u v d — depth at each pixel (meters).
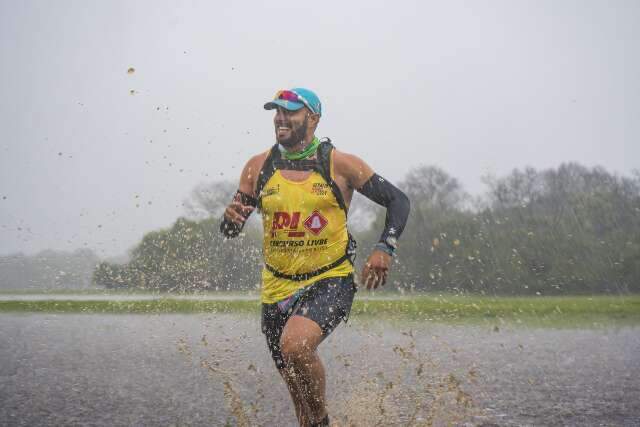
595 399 4.87
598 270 31.78
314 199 3.54
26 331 10.73
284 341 3.24
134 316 14.13
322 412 3.43
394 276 24.47
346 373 6.08
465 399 4.80
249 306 14.92
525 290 27.95
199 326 11.16
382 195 3.68
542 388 5.36
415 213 28.70
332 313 3.43
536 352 8.00
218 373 6.05
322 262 3.55
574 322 14.21
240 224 3.75
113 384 5.41
